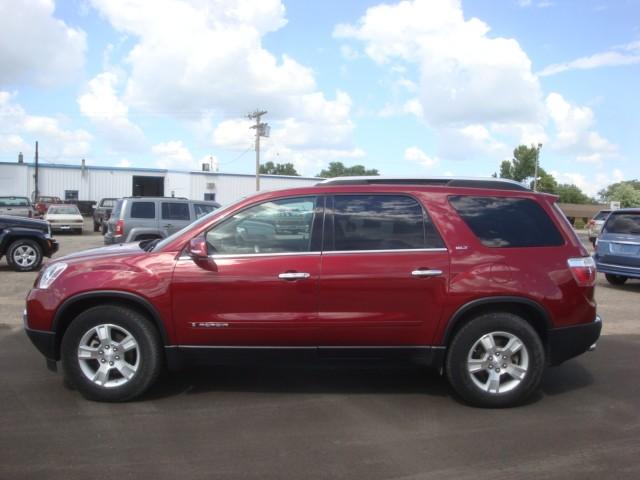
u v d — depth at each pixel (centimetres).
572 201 10656
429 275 471
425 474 366
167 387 529
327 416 464
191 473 363
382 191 494
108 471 364
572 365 631
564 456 395
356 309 473
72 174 5044
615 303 1054
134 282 470
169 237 500
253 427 438
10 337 707
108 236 1402
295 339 475
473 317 483
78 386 483
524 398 489
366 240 482
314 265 471
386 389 532
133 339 479
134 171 5203
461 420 459
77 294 473
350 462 381
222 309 472
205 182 5344
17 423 439
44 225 1358
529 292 477
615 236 1227
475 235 488
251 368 589
